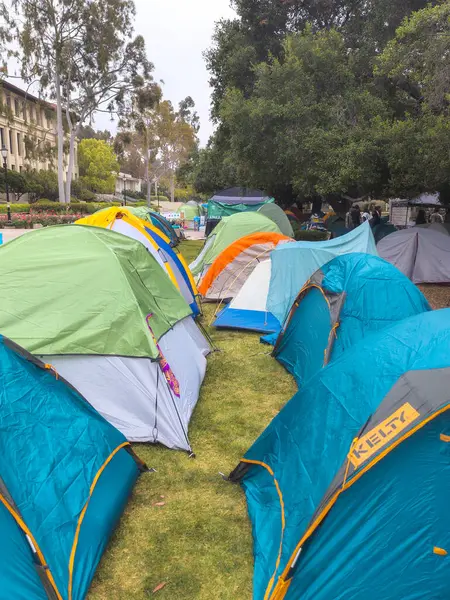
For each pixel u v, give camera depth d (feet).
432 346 9.52
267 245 32.55
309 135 45.01
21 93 162.09
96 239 16.29
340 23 65.00
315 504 8.71
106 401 14.26
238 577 9.66
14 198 149.79
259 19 68.13
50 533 9.00
